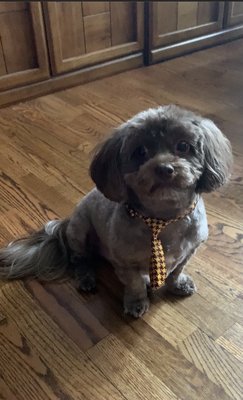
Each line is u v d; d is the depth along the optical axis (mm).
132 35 2613
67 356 1124
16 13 2174
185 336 1156
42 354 1131
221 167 1069
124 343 1147
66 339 1165
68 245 1382
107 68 2568
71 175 1760
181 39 2797
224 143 1098
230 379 1053
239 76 2551
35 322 1213
